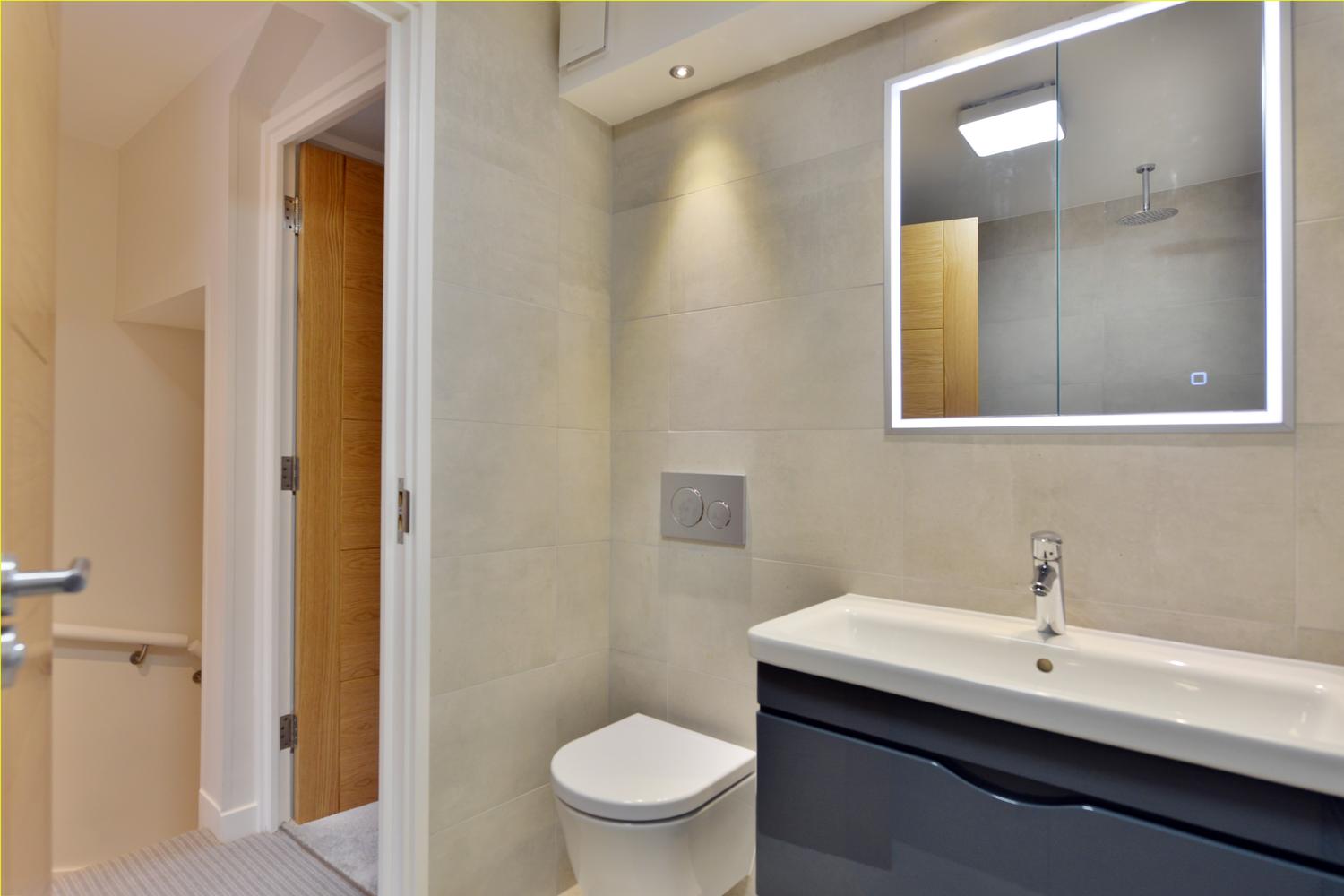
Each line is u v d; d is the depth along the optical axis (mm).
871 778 1157
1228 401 1221
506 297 1773
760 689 1307
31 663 682
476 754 1678
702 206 1908
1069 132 1389
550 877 1863
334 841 2092
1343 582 1125
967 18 1504
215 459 2170
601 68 1829
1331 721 977
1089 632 1312
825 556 1668
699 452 1896
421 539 1566
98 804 2744
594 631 2016
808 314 1710
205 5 1971
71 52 2209
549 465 1886
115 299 2896
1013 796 1031
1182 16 1284
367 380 2387
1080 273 1369
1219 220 1237
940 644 1373
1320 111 1156
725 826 1532
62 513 2750
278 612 2178
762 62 1769
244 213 2156
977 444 1470
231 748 2115
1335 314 1138
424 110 1581
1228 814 873
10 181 557
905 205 1572
